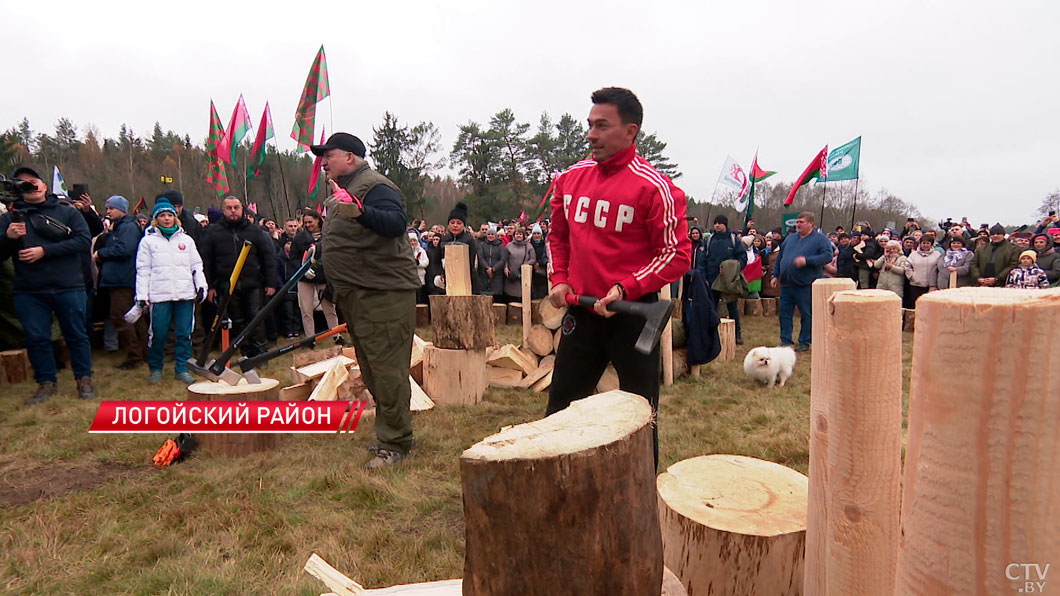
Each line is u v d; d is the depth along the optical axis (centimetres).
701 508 174
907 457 81
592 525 104
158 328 536
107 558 240
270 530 264
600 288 222
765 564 158
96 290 679
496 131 3544
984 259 786
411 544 250
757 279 1064
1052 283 729
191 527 264
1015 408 67
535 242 952
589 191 225
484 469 103
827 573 115
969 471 71
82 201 701
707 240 808
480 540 107
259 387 369
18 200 456
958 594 73
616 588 107
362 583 223
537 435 110
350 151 316
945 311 72
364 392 456
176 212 588
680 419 434
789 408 463
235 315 619
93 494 301
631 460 109
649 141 3409
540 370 530
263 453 357
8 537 257
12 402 480
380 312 321
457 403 475
